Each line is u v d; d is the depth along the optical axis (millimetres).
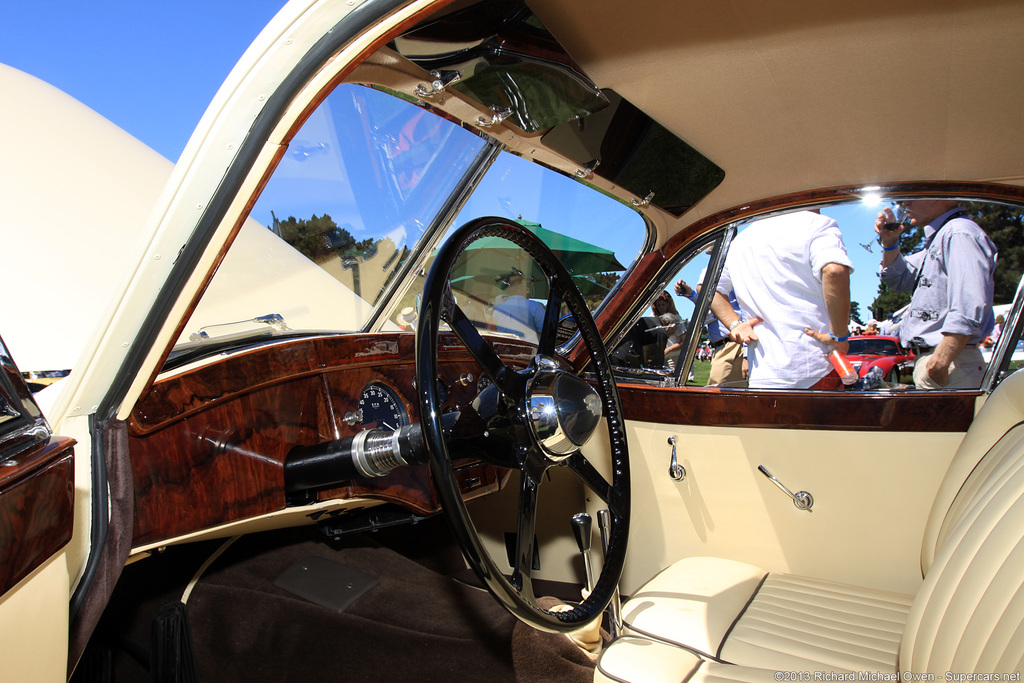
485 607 1998
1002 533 997
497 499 2205
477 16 1004
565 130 1428
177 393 1179
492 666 1727
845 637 1335
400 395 1603
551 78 1240
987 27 1231
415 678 1686
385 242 1557
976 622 954
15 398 746
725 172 1752
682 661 1252
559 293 1344
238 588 1994
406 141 1359
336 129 1239
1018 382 1286
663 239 1992
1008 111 1455
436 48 1044
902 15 1210
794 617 1429
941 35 1264
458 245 1115
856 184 1753
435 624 1903
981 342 1714
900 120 1533
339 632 1836
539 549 2184
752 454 1855
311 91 808
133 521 1083
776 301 1879
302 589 2037
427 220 1566
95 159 2525
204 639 1789
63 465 769
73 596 922
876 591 1576
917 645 1086
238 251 1303
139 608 1882
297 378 1380
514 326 1989
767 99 1475
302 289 1496
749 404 1848
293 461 1309
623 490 1389
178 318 920
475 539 976
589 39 1275
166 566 2111
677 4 1176
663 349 2035
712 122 1550
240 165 818
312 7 741
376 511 1653
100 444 993
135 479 1144
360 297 1645
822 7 1189
